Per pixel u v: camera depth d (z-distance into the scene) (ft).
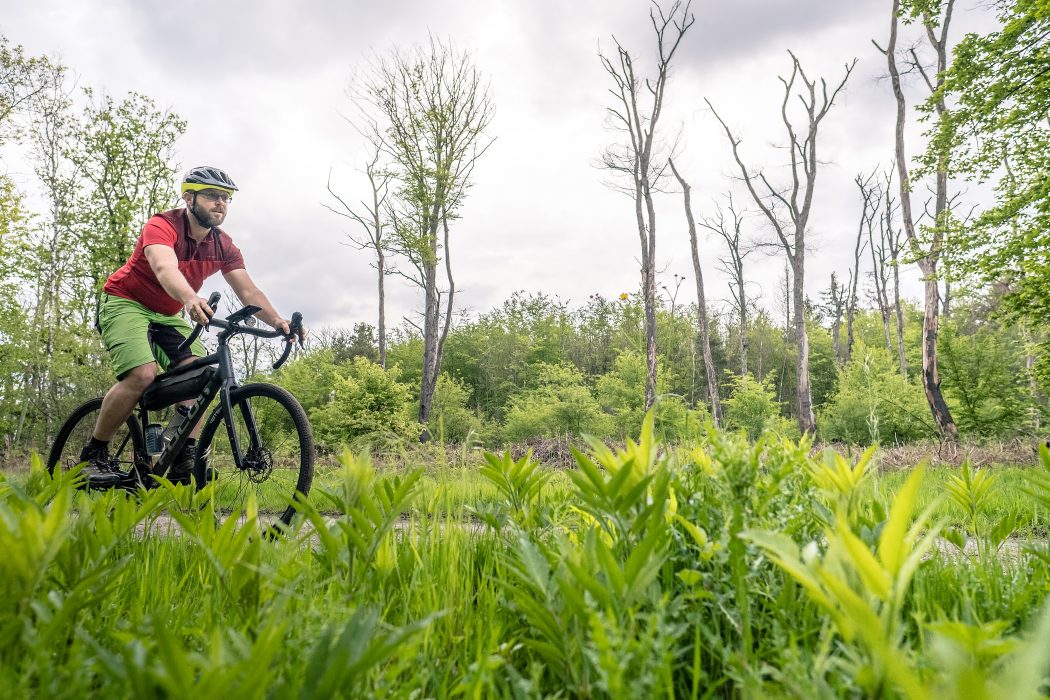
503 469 4.07
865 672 1.43
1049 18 48.44
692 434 4.16
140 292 11.39
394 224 75.87
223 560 2.51
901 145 74.84
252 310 10.54
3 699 1.65
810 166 95.40
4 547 1.76
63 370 52.75
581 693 2.17
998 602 3.18
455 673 2.74
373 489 3.16
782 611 2.56
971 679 0.86
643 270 87.30
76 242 64.54
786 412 142.72
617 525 2.67
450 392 75.15
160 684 1.32
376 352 154.92
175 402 11.39
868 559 1.38
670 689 1.96
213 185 11.43
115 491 3.99
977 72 53.78
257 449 10.46
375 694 1.98
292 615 2.44
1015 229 51.96
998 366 54.80
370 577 3.14
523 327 165.17
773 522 2.95
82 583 2.15
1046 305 48.57
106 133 64.75
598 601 2.15
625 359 82.69
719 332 163.12
